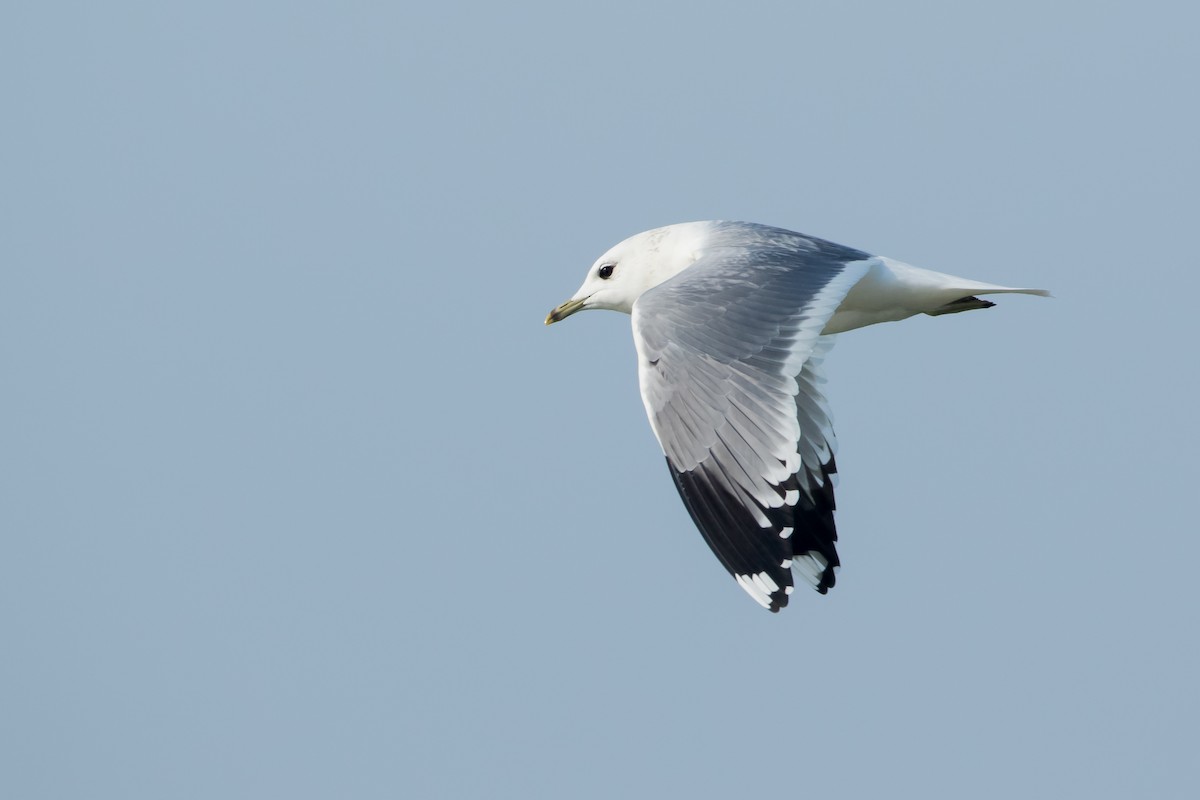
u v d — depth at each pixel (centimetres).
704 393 1154
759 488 1120
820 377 1315
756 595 1108
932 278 1344
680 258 1454
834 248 1337
